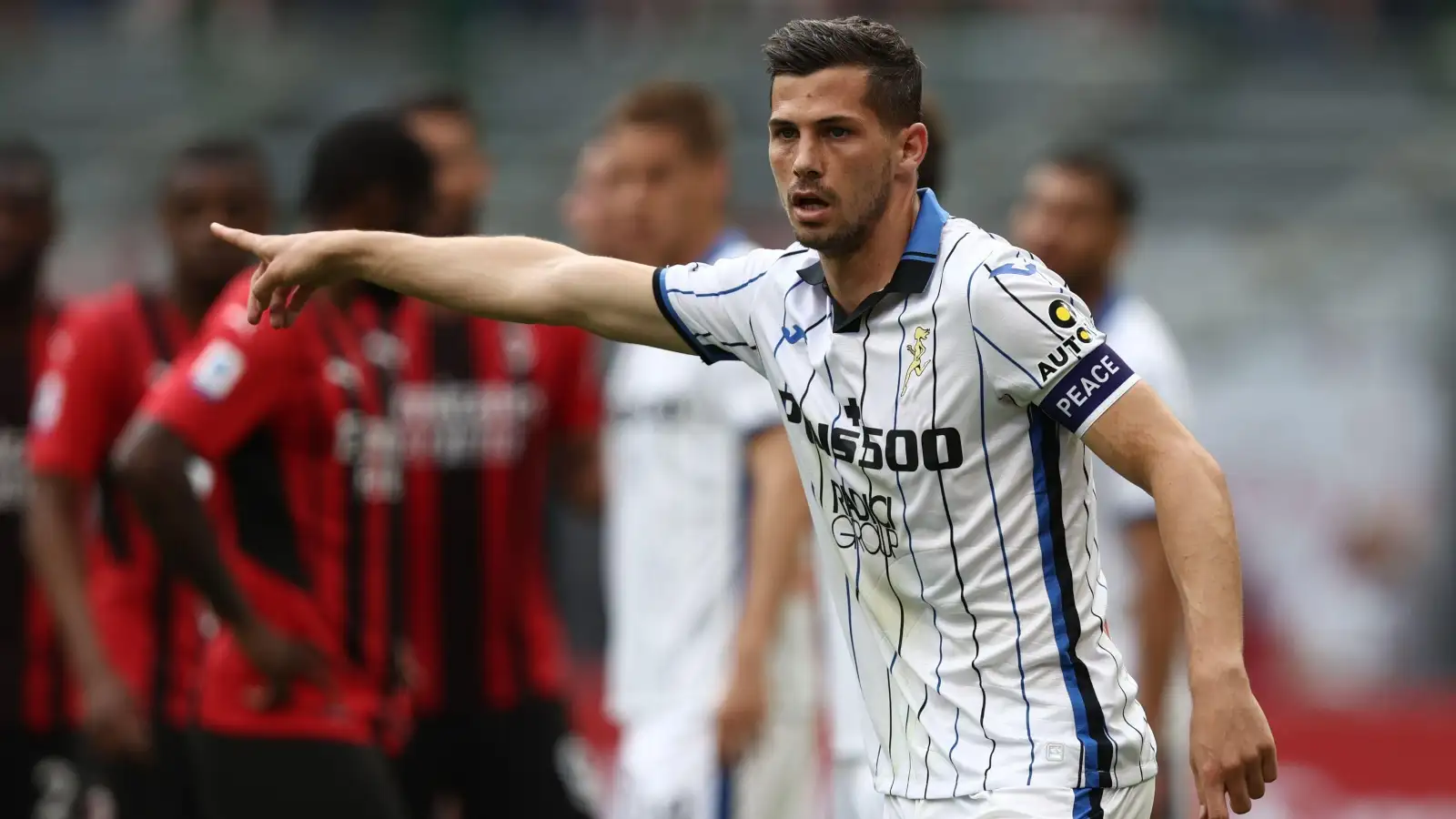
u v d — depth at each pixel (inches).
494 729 788.0
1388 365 1754.4
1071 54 2014.0
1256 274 1843.0
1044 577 457.7
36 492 794.2
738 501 825.5
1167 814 823.7
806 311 474.6
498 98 2004.2
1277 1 2037.4
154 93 2001.7
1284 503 1674.5
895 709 485.4
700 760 824.3
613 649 855.1
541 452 812.6
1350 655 1601.9
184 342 814.5
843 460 468.8
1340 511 1663.4
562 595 1489.9
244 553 669.3
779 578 767.1
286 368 666.8
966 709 465.4
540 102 1998.0
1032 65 2005.4
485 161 1005.8
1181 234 1884.8
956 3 2062.0
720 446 821.9
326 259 512.4
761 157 1887.3
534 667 800.9
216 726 669.9
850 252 455.5
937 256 454.6
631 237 847.1
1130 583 872.9
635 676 839.7
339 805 666.8
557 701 812.0
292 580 671.1
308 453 677.3
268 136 1966.0
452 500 774.5
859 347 460.4
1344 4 2043.6
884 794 498.3
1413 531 1649.9
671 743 828.6
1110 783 458.3
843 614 497.4
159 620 799.7
